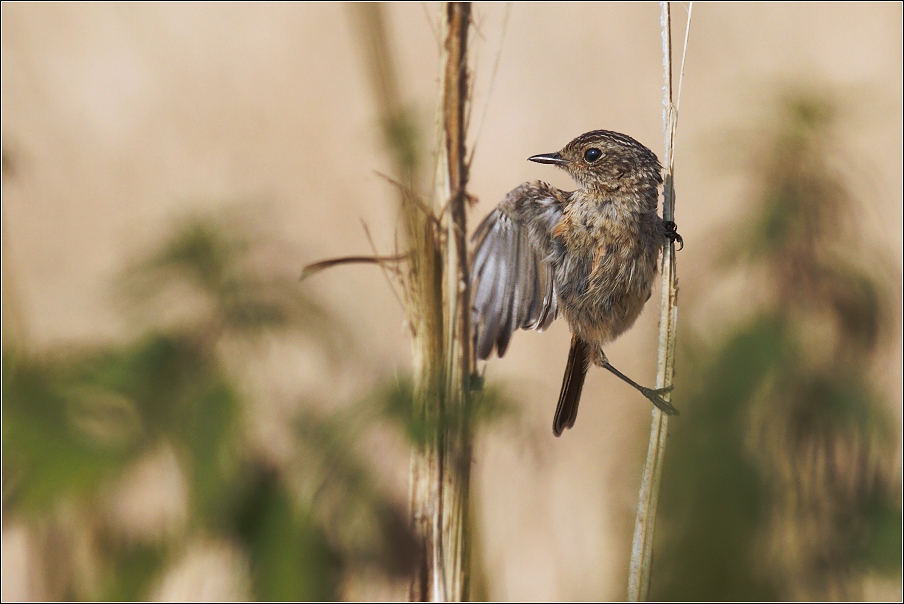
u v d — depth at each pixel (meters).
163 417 5.41
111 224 5.75
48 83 5.80
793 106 5.53
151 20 5.83
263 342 5.46
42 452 5.39
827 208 5.51
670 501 5.39
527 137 5.81
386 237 5.51
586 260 5.54
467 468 5.46
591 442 5.64
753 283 5.50
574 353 5.56
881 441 5.50
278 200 5.74
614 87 5.82
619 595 5.53
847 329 5.50
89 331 5.47
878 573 5.49
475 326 5.52
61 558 5.45
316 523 5.43
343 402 5.45
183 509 5.43
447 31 5.48
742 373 5.41
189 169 5.79
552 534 5.61
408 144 5.47
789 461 5.48
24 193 5.74
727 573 5.35
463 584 5.46
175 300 5.45
